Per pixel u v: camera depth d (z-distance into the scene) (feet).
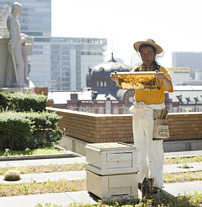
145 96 20.53
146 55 21.06
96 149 18.94
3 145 36.50
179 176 24.54
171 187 21.80
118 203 18.24
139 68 21.50
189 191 20.90
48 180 22.67
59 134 39.17
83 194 19.99
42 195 19.83
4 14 64.69
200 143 41.60
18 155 33.27
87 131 39.73
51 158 33.42
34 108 46.57
